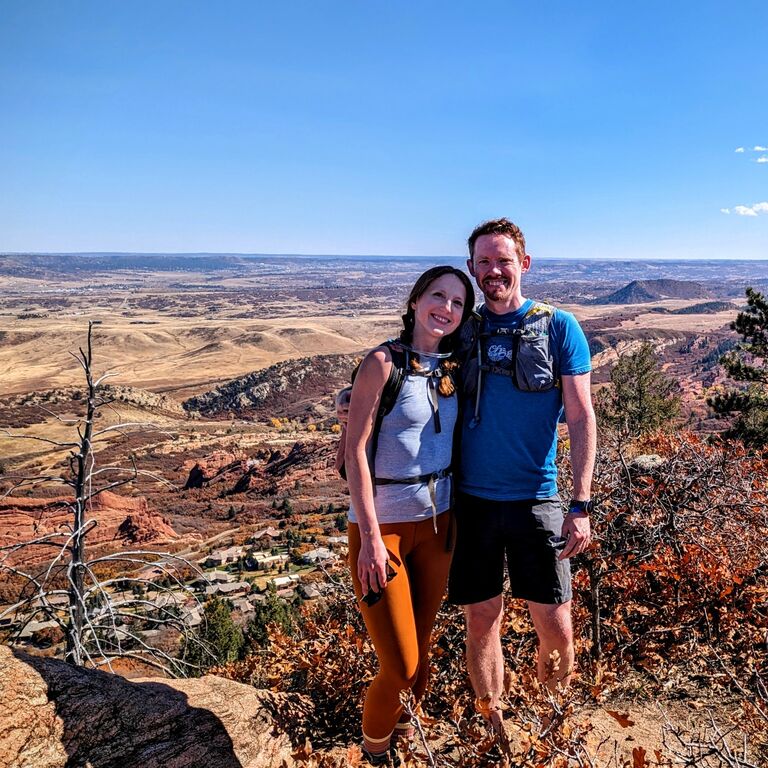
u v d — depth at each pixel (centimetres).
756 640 350
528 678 256
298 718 291
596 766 228
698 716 314
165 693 271
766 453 527
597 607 362
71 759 229
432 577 259
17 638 475
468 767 231
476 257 268
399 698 246
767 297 1741
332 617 405
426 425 249
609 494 410
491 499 264
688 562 392
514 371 257
